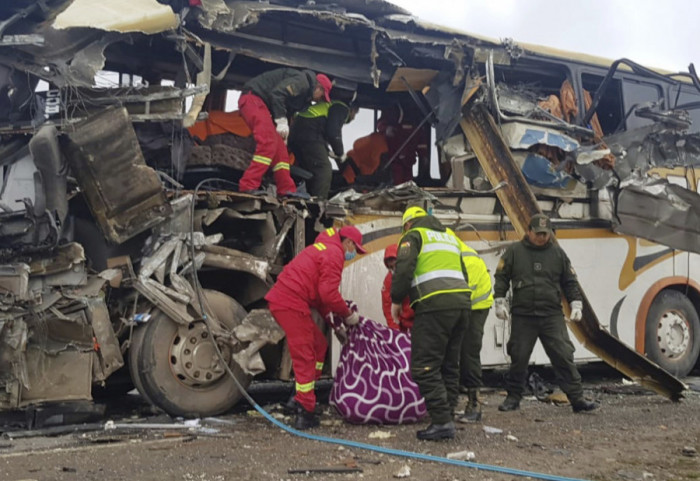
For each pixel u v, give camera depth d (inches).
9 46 245.6
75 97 248.2
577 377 263.6
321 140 321.7
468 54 332.5
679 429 229.0
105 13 251.3
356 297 282.2
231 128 315.0
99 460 181.2
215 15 280.4
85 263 239.5
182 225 249.1
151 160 263.3
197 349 243.6
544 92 366.9
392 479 164.6
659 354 357.4
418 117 369.1
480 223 315.6
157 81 302.4
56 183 228.8
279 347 264.5
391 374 232.4
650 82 378.3
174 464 177.2
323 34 319.0
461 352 246.7
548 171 330.0
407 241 212.2
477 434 218.2
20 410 228.8
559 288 267.6
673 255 362.9
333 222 279.0
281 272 247.9
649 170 349.1
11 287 223.3
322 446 199.9
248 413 254.2
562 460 185.6
